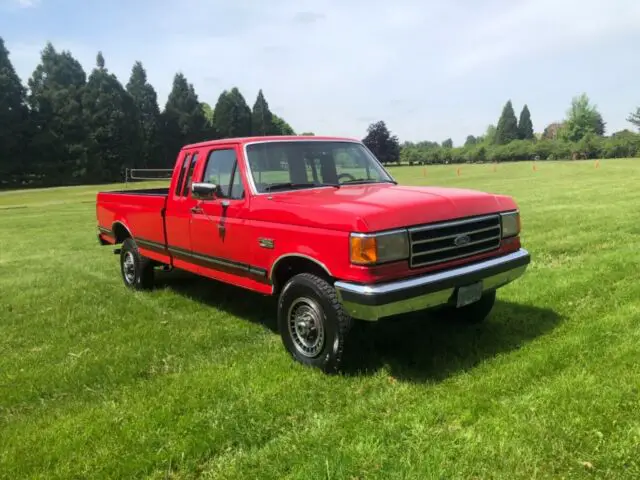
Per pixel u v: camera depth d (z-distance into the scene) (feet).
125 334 18.25
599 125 319.47
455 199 14.56
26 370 15.57
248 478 9.89
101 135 217.56
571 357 14.10
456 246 14.11
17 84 204.54
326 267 13.55
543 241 31.42
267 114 327.88
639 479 9.27
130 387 14.15
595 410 11.31
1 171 195.11
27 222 64.85
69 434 11.67
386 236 12.73
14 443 11.44
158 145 251.80
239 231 16.65
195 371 14.79
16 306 22.71
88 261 33.91
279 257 15.07
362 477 9.70
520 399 12.01
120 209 25.03
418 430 11.10
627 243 29.37
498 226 15.34
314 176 18.10
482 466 9.81
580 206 49.75
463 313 17.69
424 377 13.83
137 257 24.13
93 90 221.25
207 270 19.12
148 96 260.21
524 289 20.90
